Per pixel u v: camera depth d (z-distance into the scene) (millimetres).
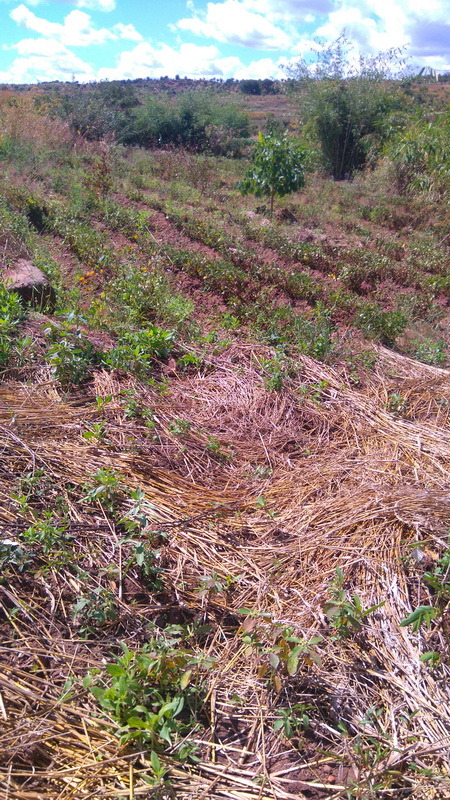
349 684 2578
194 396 4703
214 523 3393
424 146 14828
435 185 14312
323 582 3018
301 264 9031
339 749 2342
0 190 9961
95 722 2270
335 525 3402
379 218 12656
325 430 4508
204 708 2451
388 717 2465
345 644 2730
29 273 6043
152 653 2436
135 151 19391
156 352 5117
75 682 2385
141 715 2279
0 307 4887
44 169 12789
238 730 2396
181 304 6379
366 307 7000
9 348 4465
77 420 3959
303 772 2266
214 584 2863
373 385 5297
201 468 3883
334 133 18000
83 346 4680
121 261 7918
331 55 18109
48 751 2152
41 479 3295
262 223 11148
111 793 2049
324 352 5566
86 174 12609
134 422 4113
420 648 2695
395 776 2234
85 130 21047
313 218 12102
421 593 2945
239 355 5367
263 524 3471
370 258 9133
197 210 11453
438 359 6082
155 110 24469
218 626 2811
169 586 2943
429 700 2525
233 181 16109
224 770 2230
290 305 7223
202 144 24109
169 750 2229
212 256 8773
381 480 3787
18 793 1970
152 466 3729
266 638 2688
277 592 2986
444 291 8789
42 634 2590
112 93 27500
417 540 3168
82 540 3049
